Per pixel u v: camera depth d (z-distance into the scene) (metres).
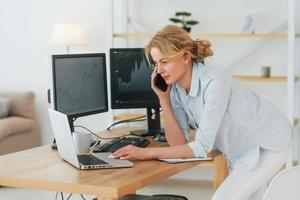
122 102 3.61
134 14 5.53
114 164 2.55
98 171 2.47
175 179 5.55
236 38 5.24
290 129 2.94
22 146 5.62
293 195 2.10
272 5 5.12
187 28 5.11
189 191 5.13
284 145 2.86
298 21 5.03
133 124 5.24
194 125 2.94
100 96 3.46
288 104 4.72
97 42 5.73
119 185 2.22
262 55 5.20
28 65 6.10
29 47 6.07
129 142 3.11
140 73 3.60
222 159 3.08
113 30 5.27
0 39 6.16
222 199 2.67
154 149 2.70
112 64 3.58
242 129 2.79
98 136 3.42
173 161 2.65
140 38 5.52
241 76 5.07
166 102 2.98
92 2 5.73
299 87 5.08
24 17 6.05
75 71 3.21
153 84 2.98
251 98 2.81
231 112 2.73
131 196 3.09
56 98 3.04
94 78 3.39
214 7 5.28
